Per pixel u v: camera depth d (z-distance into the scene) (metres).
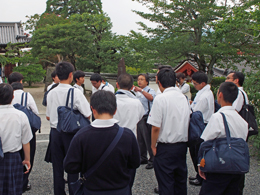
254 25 6.02
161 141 2.49
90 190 1.66
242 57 9.19
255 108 4.75
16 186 2.31
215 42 9.34
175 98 2.49
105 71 14.34
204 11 9.02
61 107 2.60
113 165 1.64
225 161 1.98
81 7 23.70
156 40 10.15
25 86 18.56
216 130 2.07
